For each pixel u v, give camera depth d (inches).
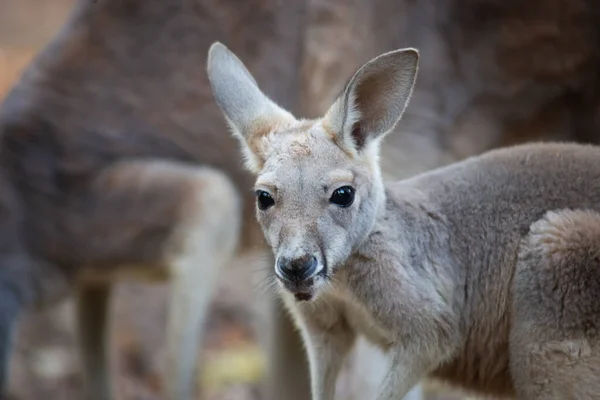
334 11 473.7
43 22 949.2
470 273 323.3
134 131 525.0
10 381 550.6
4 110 522.3
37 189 509.4
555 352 305.7
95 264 513.3
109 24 532.4
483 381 329.7
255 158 317.4
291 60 506.3
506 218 321.7
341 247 300.0
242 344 617.3
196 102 524.7
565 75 507.8
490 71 495.2
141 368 589.3
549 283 308.0
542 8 500.4
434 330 313.6
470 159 340.5
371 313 315.6
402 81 311.9
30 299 502.0
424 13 481.4
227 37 519.8
